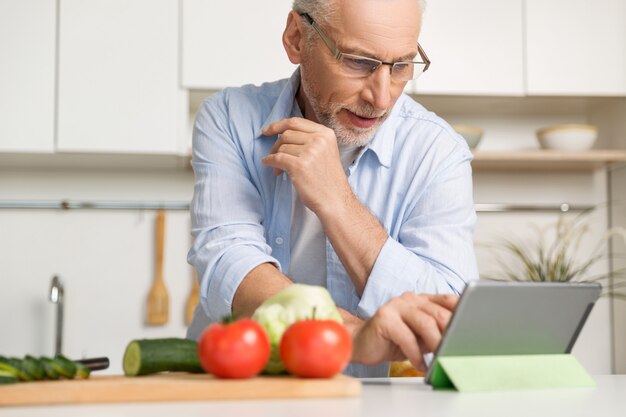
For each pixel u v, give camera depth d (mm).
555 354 1036
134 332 2877
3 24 2568
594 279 3031
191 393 828
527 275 2998
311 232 1551
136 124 2600
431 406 815
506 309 957
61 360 898
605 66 2760
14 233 2855
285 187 1531
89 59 2592
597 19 2762
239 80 2633
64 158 2709
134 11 2611
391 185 1537
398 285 1313
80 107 2584
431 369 961
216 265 1349
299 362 875
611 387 1014
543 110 3021
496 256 3010
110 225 2889
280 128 1402
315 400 837
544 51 2742
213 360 868
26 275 2850
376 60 1321
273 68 2643
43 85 2578
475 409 798
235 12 2637
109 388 815
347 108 1380
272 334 923
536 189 3041
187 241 2908
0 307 2834
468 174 1533
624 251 2953
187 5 2621
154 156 2664
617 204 2994
